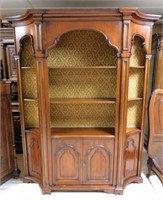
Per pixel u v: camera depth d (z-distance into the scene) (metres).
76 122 2.29
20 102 2.11
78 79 2.19
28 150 2.23
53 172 2.08
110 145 2.01
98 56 2.12
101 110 2.25
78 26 1.76
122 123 1.93
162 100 2.16
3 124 2.23
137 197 2.05
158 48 2.83
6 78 3.04
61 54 2.12
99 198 2.04
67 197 2.06
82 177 2.10
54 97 2.23
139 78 2.15
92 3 2.41
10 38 2.91
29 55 2.10
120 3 2.44
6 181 2.33
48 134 1.98
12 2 2.36
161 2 2.39
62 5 2.50
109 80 2.18
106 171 2.07
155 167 2.17
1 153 2.23
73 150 2.03
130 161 2.18
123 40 1.75
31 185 2.27
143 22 1.86
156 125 2.21
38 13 1.68
